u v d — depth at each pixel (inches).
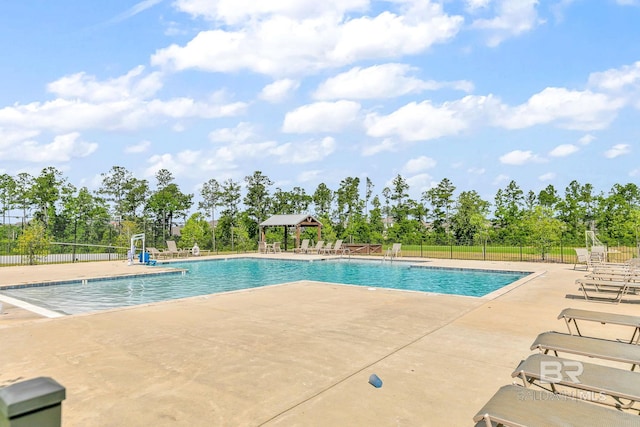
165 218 1569.9
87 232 1408.7
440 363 176.2
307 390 146.6
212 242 1306.6
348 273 697.0
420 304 316.5
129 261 737.6
